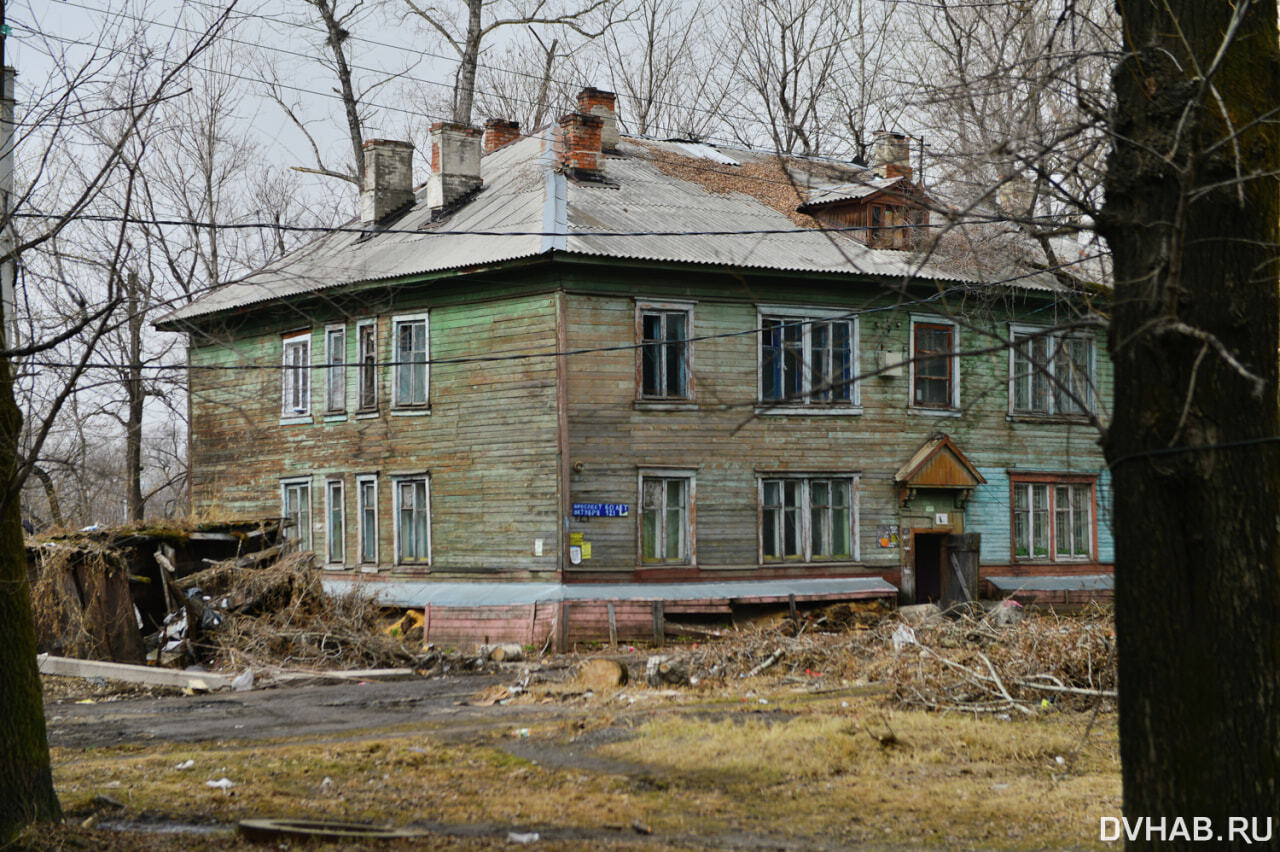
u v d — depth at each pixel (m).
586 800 11.06
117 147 9.55
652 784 11.77
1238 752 6.36
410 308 28.81
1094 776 11.78
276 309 31.56
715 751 13.14
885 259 29.03
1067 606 30.72
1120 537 6.93
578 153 29.77
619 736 14.31
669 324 27.22
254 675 20.50
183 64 10.08
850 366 28.92
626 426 26.59
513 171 31.75
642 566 26.58
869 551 29.05
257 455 33.16
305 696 18.86
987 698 15.79
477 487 27.36
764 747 13.26
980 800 10.86
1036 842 9.38
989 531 30.77
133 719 16.47
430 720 16.08
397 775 12.20
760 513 27.83
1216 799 6.38
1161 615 6.64
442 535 27.97
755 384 27.86
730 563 27.47
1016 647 17.17
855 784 11.63
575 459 26.08
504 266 26.22
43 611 20.95
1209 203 6.75
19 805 8.72
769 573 27.86
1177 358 6.68
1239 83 6.87
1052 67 7.92
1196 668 6.49
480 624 25.62
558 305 26.16
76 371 8.70
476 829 9.97
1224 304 6.65
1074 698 15.50
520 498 26.56
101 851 8.59
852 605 27.88
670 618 26.44
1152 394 6.73
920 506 29.77
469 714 16.61
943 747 13.23
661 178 31.84
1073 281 12.09
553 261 25.78
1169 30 7.03
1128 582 6.84
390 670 21.41
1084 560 32.03
